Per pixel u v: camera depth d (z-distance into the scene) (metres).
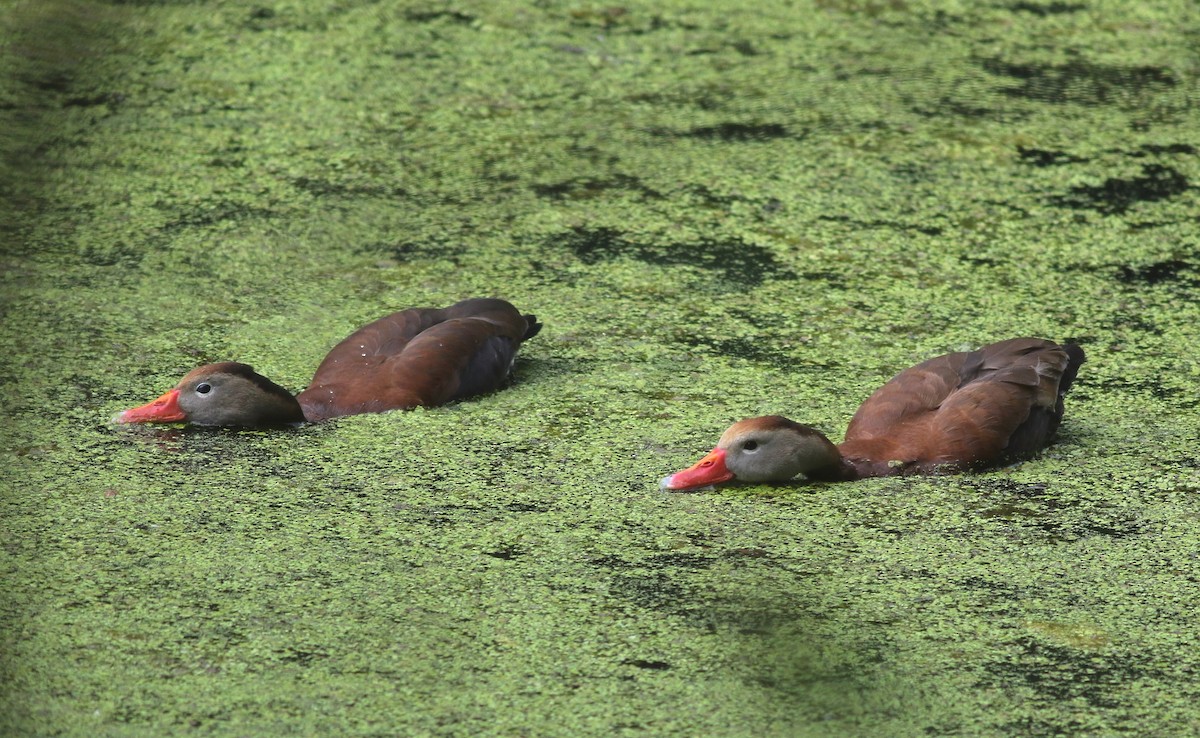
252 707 7.47
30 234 14.25
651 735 7.31
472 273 13.72
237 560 9.01
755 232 14.66
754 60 19.14
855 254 14.20
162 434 10.80
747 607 8.59
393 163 16.06
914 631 8.37
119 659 7.89
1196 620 8.52
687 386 11.73
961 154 16.45
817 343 12.49
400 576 8.87
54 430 10.79
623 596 8.70
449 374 11.29
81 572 8.81
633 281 13.62
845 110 17.59
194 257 13.89
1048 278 13.74
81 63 17.80
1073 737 7.37
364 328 11.86
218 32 19.52
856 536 9.52
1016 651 8.17
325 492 9.96
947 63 19.14
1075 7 21.41
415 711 7.48
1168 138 16.95
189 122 16.86
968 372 10.90
